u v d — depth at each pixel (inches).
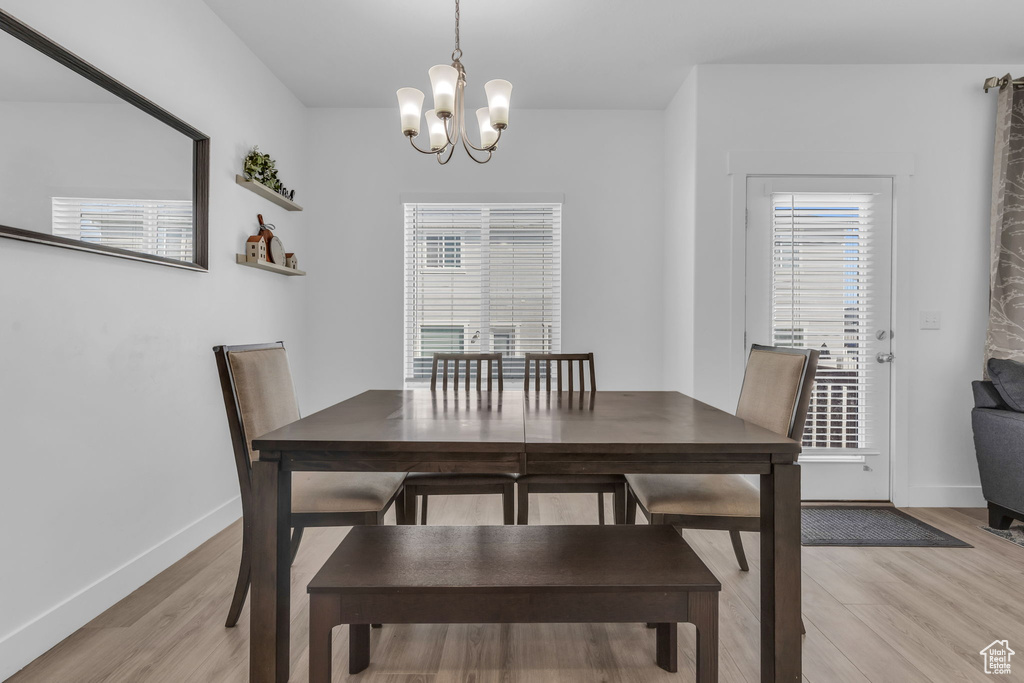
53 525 63.2
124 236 73.9
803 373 64.4
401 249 141.5
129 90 72.7
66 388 65.1
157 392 82.0
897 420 117.3
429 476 77.8
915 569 84.1
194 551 90.0
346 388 142.1
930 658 60.3
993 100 117.4
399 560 50.9
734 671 57.9
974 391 109.0
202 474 94.2
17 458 58.7
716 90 118.0
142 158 77.5
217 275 98.7
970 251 117.8
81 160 66.2
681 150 127.9
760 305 118.4
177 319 86.9
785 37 107.1
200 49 93.4
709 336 118.3
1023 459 95.3
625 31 104.9
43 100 60.9
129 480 76.0
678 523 65.3
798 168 117.4
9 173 56.7
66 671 57.4
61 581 64.2
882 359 117.5
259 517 49.8
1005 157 112.3
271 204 121.0
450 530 59.7
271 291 121.1
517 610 45.5
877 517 108.4
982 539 97.2
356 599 45.1
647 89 130.0
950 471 118.0
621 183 141.3
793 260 118.0
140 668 57.7
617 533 58.6
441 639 64.7
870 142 117.9
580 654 61.6
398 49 111.5
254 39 107.3
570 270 141.6
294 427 56.7
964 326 118.0
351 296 141.7
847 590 77.0
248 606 71.4
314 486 67.6
